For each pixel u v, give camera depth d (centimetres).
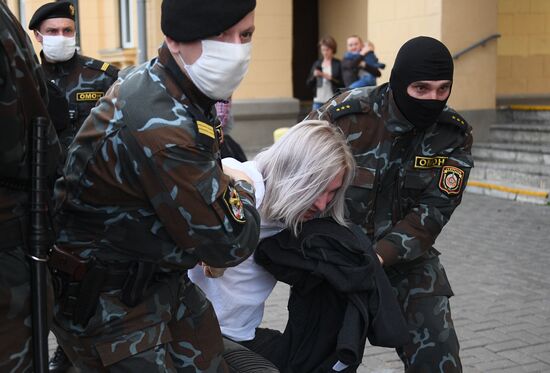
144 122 185
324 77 1123
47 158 187
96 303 197
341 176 234
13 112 175
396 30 1038
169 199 187
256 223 205
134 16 1305
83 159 192
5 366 183
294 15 1536
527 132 955
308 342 231
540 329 449
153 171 185
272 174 235
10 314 183
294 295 238
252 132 1305
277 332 252
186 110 189
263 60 1302
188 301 216
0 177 181
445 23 968
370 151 277
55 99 427
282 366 234
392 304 231
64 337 206
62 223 200
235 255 197
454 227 716
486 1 985
